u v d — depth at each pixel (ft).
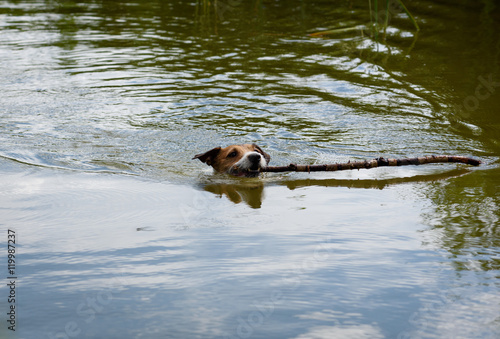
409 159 25.82
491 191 22.91
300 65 44.96
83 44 51.19
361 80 41.11
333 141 29.91
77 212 20.21
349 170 26.63
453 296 14.10
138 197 22.12
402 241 17.62
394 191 23.18
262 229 18.66
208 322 12.80
